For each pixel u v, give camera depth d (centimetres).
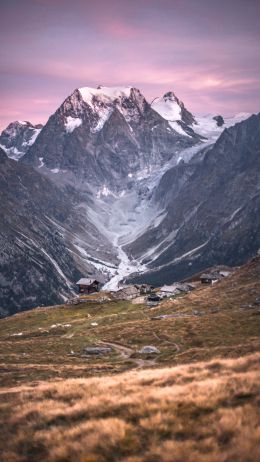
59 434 2150
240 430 1847
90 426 2164
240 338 8831
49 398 3080
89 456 1850
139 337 10881
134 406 2433
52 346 11225
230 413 2067
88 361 8725
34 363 8638
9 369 7444
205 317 11825
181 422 2105
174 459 1719
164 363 6962
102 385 3231
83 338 12206
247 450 1669
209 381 2747
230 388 2500
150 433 2019
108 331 12700
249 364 3369
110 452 1886
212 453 1705
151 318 13550
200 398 2345
